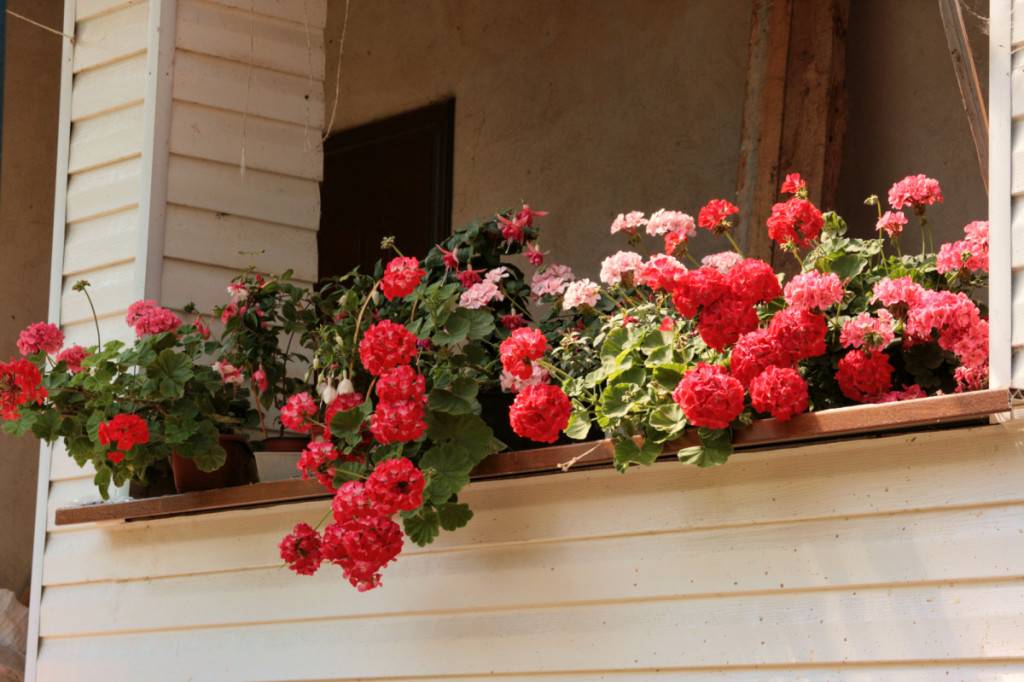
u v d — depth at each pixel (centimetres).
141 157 344
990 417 216
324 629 292
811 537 233
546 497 264
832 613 229
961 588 218
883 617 224
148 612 320
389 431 251
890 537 225
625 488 254
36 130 559
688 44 465
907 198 265
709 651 241
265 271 355
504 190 510
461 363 276
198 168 348
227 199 352
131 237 342
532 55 509
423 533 259
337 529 251
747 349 231
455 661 272
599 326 282
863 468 228
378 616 284
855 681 226
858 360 236
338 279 321
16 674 457
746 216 413
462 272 305
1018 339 212
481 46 526
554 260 492
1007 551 213
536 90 506
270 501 296
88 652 330
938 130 409
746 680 237
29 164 555
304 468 262
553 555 262
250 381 317
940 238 408
